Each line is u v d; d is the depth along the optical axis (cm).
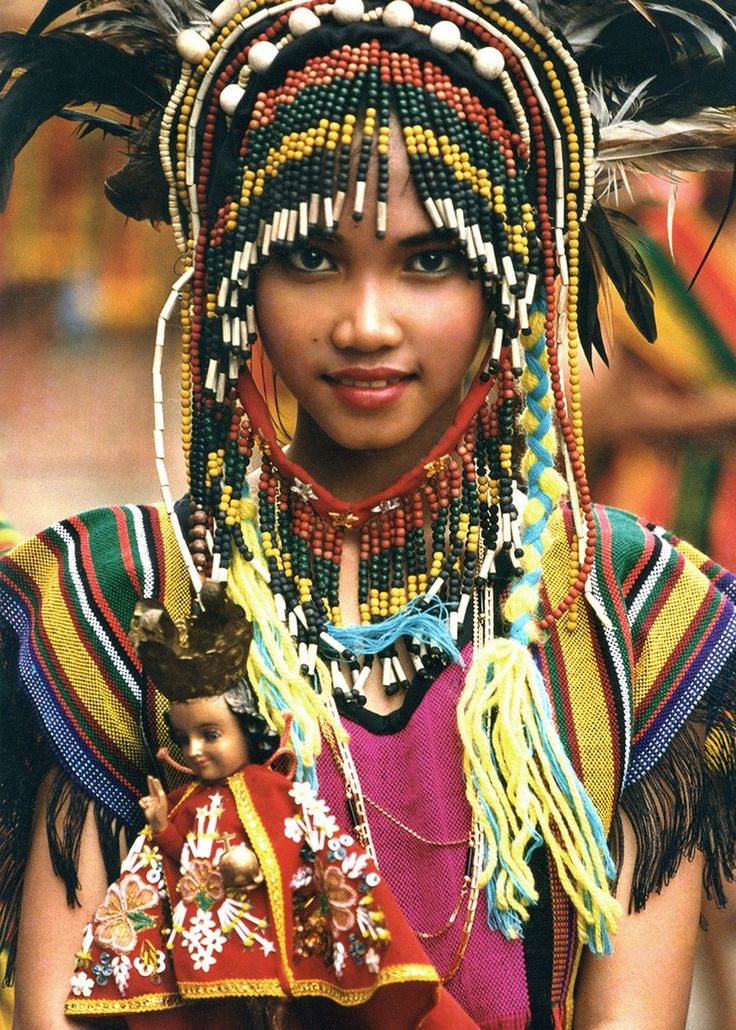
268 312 318
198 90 326
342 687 324
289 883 296
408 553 333
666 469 757
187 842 298
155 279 847
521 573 332
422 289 314
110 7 349
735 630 345
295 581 331
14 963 344
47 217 830
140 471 872
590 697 334
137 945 301
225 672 294
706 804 344
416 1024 295
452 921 317
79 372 863
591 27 342
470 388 329
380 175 305
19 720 337
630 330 734
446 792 321
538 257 329
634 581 342
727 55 344
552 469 339
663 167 356
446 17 318
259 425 327
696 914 344
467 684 322
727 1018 625
